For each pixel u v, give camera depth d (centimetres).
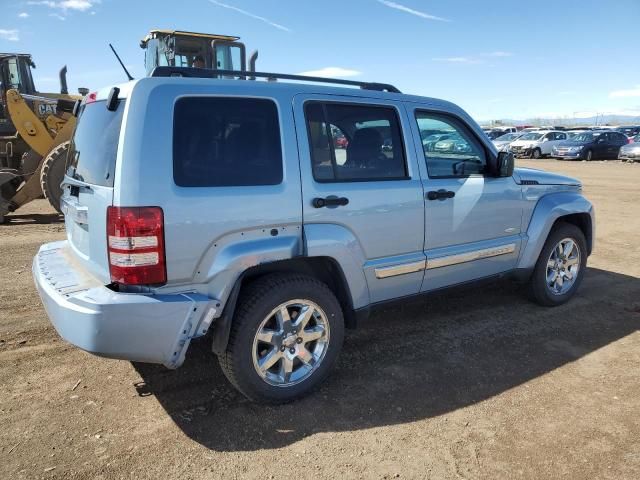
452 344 428
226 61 1030
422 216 394
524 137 3062
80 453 285
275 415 324
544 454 289
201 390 352
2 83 1194
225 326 308
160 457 283
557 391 355
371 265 370
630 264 684
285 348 333
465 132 437
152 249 279
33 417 317
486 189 438
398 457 286
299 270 358
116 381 361
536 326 467
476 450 292
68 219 365
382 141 381
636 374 380
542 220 483
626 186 1548
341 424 315
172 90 293
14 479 264
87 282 306
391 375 375
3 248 721
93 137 328
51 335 432
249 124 317
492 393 353
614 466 279
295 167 330
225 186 303
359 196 356
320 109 349
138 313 275
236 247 306
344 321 375
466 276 440
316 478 269
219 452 288
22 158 1140
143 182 277
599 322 479
